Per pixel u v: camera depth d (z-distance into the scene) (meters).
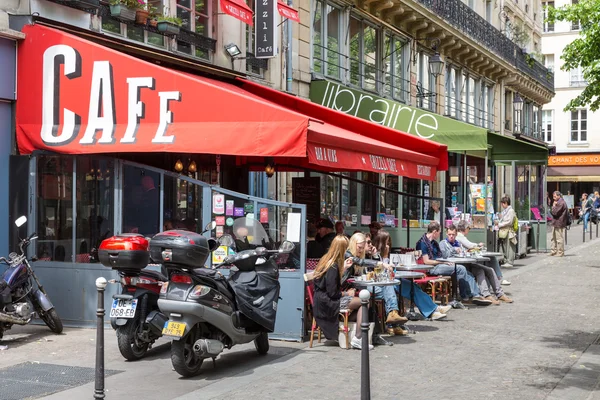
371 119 15.94
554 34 51.81
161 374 7.66
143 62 9.52
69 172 10.13
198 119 9.34
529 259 22.38
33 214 10.16
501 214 20.53
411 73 23.22
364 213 18.67
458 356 8.79
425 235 13.05
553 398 6.95
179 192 9.88
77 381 7.27
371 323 9.21
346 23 19.11
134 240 8.11
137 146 9.51
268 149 9.07
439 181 22.69
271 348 9.09
